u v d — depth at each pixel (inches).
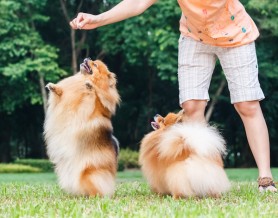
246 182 322.0
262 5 711.7
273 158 964.0
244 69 229.1
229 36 224.1
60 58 903.7
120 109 958.4
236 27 226.1
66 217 160.4
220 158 205.2
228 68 231.3
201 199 198.4
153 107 970.7
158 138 219.6
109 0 858.8
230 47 227.3
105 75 209.8
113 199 202.2
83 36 872.3
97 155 204.1
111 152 209.3
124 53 848.9
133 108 971.3
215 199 199.0
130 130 986.7
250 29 229.9
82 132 203.8
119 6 219.9
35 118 979.3
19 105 849.5
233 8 225.1
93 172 202.5
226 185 202.1
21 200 212.7
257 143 236.5
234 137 968.3
